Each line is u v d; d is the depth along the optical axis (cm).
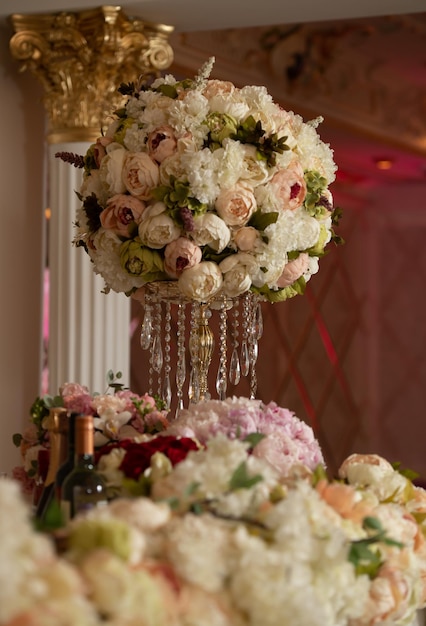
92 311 527
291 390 1068
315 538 142
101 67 516
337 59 894
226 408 217
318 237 289
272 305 1040
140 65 524
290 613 129
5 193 539
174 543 130
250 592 130
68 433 174
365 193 1195
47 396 238
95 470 173
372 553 152
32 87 555
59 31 513
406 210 1188
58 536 126
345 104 927
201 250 275
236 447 154
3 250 539
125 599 114
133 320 791
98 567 116
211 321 856
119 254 279
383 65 937
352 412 1164
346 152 1061
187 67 737
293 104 862
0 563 106
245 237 271
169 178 269
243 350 305
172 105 273
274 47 816
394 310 1198
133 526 132
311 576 140
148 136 276
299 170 278
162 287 286
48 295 541
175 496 146
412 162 1108
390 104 990
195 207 266
